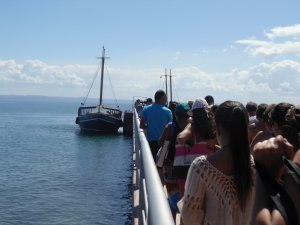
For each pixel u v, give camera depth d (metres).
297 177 2.23
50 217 25.91
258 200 2.25
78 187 35.50
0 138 79.94
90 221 25.12
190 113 5.59
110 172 43.47
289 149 2.51
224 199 3.35
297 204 2.20
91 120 72.06
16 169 45.38
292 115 5.09
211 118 5.30
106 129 72.31
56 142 72.19
